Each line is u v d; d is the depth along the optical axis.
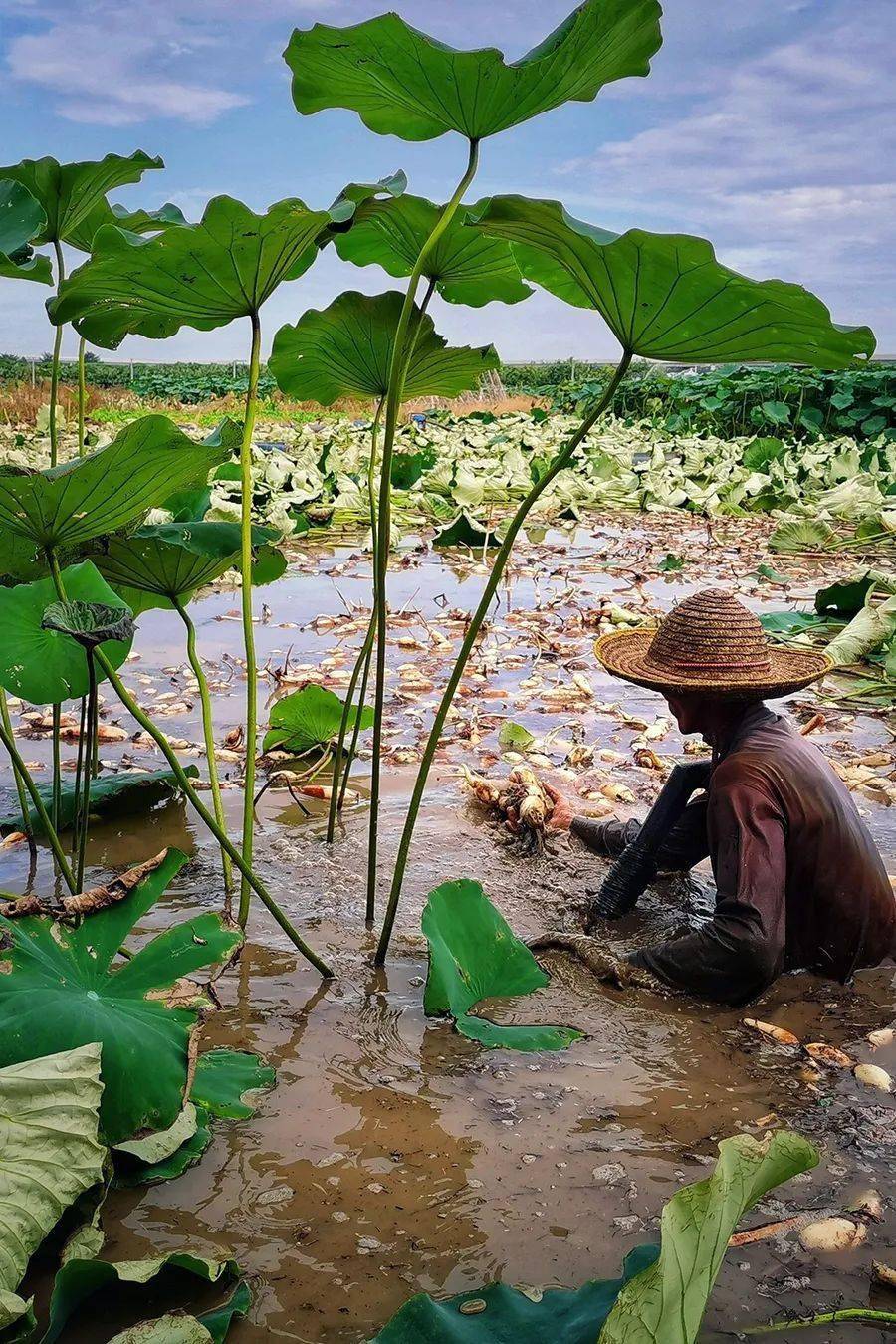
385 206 2.77
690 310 2.08
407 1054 2.29
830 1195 1.87
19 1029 1.72
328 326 3.12
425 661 5.45
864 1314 1.58
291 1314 1.60
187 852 3.27
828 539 8.48
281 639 5.80
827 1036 2.41
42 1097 1.62
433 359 3.24
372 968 2.65
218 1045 2.29
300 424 22.53
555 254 2.19
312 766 4.03
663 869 3.23
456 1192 1.87
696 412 18.45
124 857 3.22
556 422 19.73
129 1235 1.75
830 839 2.54
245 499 2.68
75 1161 1.60
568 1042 2.33
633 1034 2.40
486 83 2.15
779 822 2.52
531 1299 1.54
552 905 3.01
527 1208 1.83
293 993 2.53
